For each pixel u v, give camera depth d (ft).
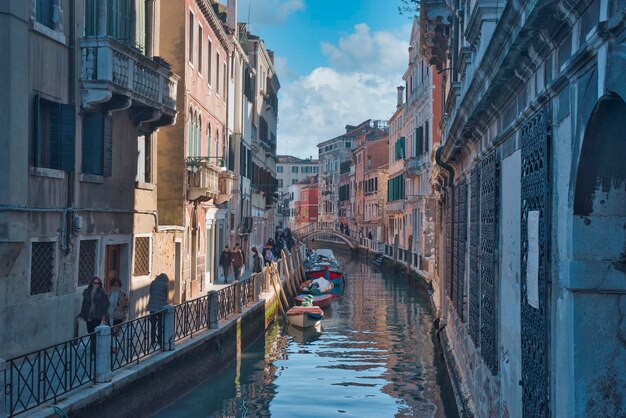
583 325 15.83
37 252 37.78
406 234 148.77
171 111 53.01
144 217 53.26
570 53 16.07
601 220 15.71
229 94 91.71
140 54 46.16
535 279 19.58
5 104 33.86
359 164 241.14
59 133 39.17
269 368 56.90
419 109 134.82
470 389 37.81
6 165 33.78
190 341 45.50
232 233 96.53
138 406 35.91
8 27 33.99
